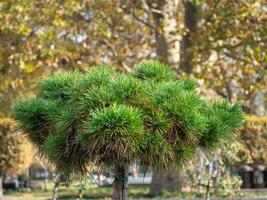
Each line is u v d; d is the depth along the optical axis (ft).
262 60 54.34
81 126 15.66
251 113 90.99
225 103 17.51
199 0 54.13
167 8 59.47
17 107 17.98
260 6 55.52
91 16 59.26
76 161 16.94
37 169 130.00
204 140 16.57
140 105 15.44
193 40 58.18
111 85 15.69
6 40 57.36
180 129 15.56
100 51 61.26
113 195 16.83
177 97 15.56
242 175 66.64
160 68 17.60
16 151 59.26
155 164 15.64
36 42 55.26
